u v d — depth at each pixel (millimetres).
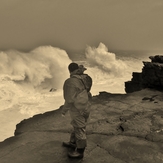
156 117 4301
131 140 3314
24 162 2732
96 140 3359
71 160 2734
